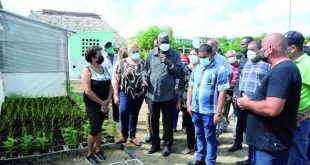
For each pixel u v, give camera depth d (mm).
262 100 3064
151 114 5617
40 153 5332
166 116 5535
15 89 10930
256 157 3277
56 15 26359
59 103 9508
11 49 10742
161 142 6410
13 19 10578
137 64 5922
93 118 4949
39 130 6430
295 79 2938
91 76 4844
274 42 3027
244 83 5035
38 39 11016
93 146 5328
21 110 8438
